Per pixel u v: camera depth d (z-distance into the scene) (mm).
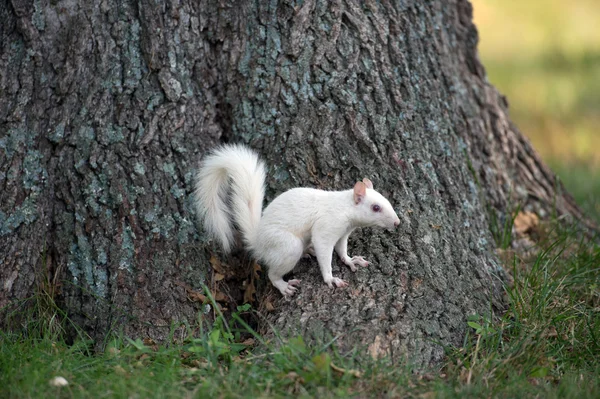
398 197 8562
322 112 8789
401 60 9227
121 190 8320
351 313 7492
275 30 8969
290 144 8734
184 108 8781
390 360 7098
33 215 8211
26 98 8469
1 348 7434
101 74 8602
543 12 32156
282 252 7875
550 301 8555
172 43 8781
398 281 7879
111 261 8156
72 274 8156
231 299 8492
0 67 8484
